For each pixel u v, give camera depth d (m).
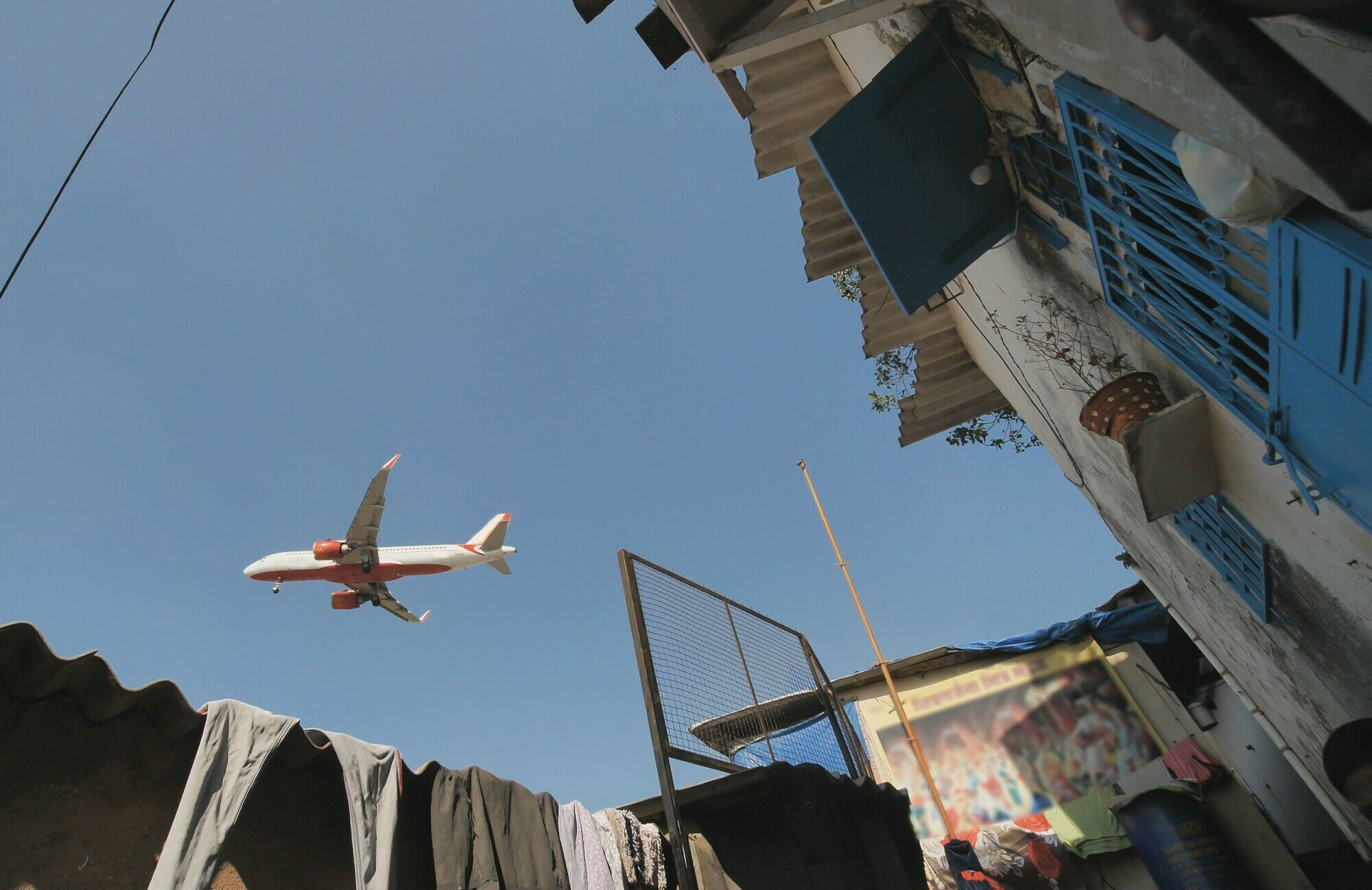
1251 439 3.40
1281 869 8.99
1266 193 2.06
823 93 6.47
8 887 2.31
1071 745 11.20
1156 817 9.17
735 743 5.15
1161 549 6.43
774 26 3.24
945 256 4.62
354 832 2.76
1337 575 3.43
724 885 4.32
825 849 4.39
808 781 4.57
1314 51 1.40
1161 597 7.70
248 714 2.71
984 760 11.38
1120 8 1.67
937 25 3.94
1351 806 5.78
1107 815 10.16
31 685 2.45
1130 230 3.25
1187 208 2.80
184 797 2.38
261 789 2.98
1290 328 2.38
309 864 3.03
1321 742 5.36
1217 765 9.88
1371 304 1.93
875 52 5.22
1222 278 2.79
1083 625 11.84
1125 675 11.57
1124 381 3.87
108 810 2.59
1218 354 3.14
